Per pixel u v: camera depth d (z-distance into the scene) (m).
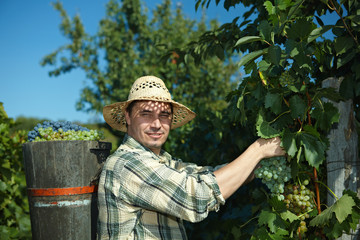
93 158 1.96
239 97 1.94
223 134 3.50
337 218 1.54
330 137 1.77
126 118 2.08
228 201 3.01
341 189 1.73
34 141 2.01
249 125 2.51
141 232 1.71
